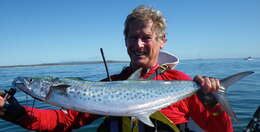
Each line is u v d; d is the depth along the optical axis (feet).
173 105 2.62
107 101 2.51
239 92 9.09
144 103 2.53
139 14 2.73
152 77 2.80
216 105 2.42
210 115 2.53
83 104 2.52
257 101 7.36
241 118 5.61
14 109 2.54
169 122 2.48
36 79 2.61
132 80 2.60
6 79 17.29
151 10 2.77
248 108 6.55
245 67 28.17
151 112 2.51
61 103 2.55
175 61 3.08
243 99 7.71
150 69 2.86
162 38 2.89
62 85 2.54
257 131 2.75
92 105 2.51
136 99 2.52
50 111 2.80
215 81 2.38
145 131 2.52
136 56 2.79
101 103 2.51
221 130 2.47
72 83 2.58
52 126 2.71
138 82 2.59
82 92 2.53
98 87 2.56
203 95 2.43
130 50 2.82
